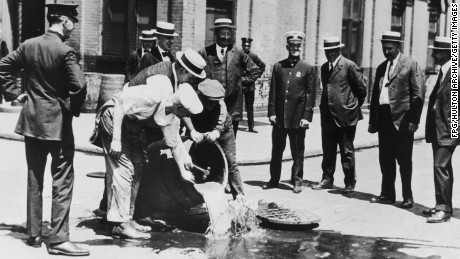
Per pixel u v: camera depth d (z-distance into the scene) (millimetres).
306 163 11250
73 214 7031
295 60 8633
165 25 9406
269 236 6453
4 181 8469
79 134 12344
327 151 8977
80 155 10727
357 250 6062
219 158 7289
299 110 8570
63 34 5695
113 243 6000
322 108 8852
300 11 19391
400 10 24344
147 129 6598
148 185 6688
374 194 8742
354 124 8602
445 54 7195
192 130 6867
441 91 7152
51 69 5531
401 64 7836
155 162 6707
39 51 5531
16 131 5641
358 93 8680
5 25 16828
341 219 7281
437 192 7312
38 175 5758
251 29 17703
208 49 8477
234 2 17172
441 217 7242
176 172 6773
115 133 5938
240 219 6520
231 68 8406
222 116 7121
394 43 7867
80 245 5891
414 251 6090
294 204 7957
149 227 6406
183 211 7039
